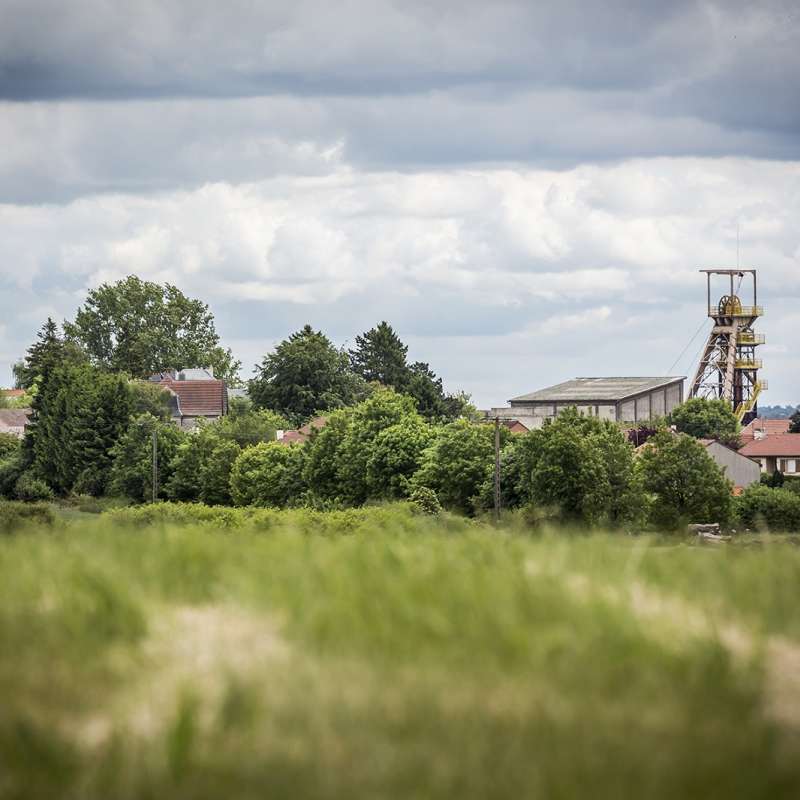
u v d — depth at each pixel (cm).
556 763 2405
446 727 2559
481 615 3153
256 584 3597
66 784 2384
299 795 2323
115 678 2855
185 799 2323
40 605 3416
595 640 2989
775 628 3334
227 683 2720
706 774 2361
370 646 2980
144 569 3875
